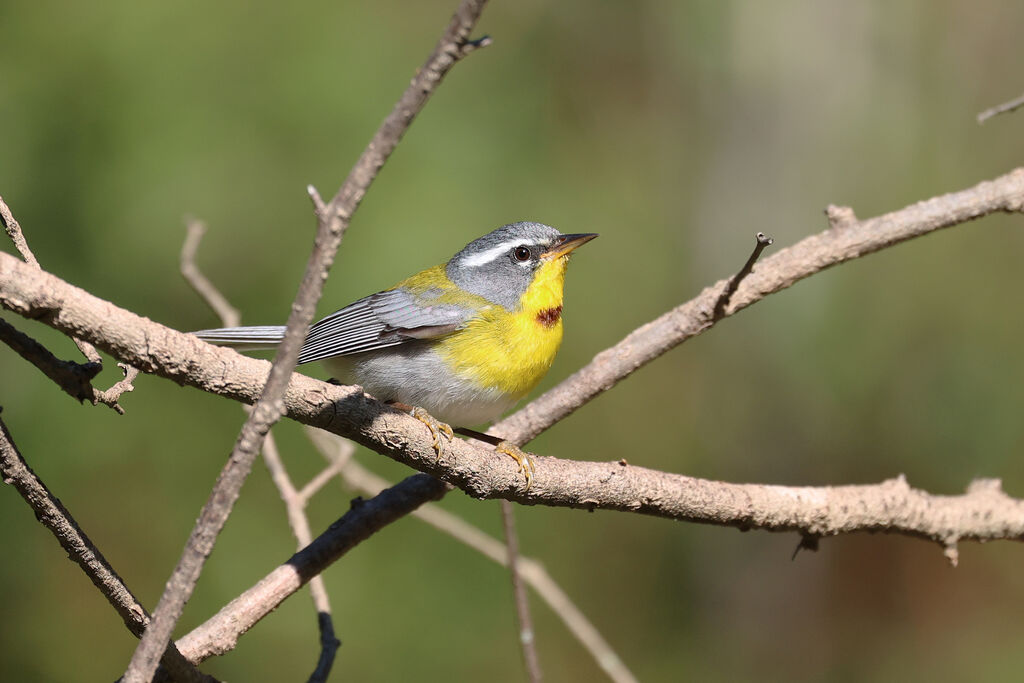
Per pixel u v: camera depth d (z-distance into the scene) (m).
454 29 3.30
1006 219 17.00
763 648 16.73
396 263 14.18
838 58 18.64
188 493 13.27
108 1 14.07
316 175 14.41
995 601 16.66
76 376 3.86
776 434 17.31
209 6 14.41
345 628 12.90
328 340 7.41
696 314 6.70
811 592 17.00
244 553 12.78
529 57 18.06
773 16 18.64
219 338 6.44
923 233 6.66
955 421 16.52
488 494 5.27
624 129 19.11
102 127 13.73
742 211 18.91
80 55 13.88
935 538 6.59
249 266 14.02
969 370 16.69
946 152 18.62
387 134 3.36
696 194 19.11
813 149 18.69
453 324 7.27
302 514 6.57
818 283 17.28
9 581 12.84
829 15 18.58
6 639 12.75
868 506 6.29
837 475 17.22
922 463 16.69
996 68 18.53
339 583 12.99
